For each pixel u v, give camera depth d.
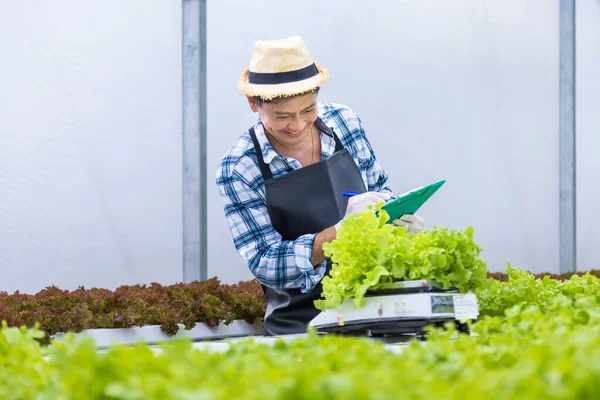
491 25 8.74
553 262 9.48
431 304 2.39
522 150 9.09
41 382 1.41
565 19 9.38
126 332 4.45
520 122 9.08
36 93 5.88
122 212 6.17
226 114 6.73
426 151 8.08
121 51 6.18
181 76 6.42
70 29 5.99
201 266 6.05
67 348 1.63
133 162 6.23
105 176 6.11
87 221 6.03
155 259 6.31
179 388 1.12
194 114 6.10
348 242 2.48
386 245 2.46
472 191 8.58
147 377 1.22
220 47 6.70
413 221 3.02
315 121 3.66
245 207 3.58
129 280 6.19
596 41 10.26
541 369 1.25
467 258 2.53
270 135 3.63
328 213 3.49
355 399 1.06
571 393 1.06
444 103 8.25
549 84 9.37
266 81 3.30
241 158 3.59
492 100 8.76
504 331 1.93
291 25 7.04
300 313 3.53
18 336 1.84
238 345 1.71
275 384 1.12
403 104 7.87
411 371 1.29
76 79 6.00
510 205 8.98
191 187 6.11
